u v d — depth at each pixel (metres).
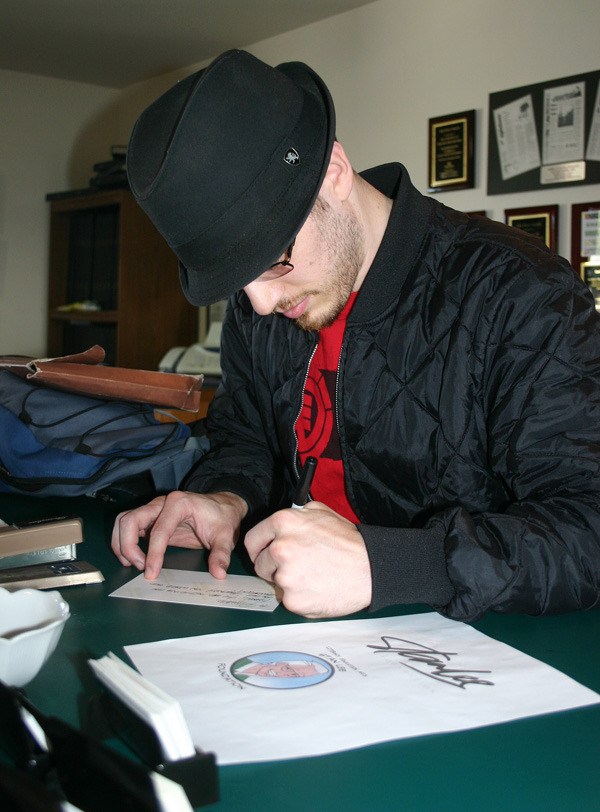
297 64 0.98
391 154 3.21
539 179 2.73
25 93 4.23
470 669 0.69
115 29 3.54
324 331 1.21
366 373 1.14
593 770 0.54
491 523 0.84
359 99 3.32
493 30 2.84
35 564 0.96
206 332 3.93
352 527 0.84
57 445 1.32
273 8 3.29
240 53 0.87
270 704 0.61
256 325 1.33
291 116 0.86
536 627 0.82
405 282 1.12
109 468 1.31
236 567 1.02
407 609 0.85
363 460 1.18
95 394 1.38
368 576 0.80
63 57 3.96
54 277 4.23
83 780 0.43
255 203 0.84
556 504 0.88
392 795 0.50
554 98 2.67
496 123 2.84
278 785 0.51
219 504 1.12
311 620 0.81
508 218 2.83
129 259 3.75
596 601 0.85
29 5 3.27
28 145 4.27
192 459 1.39
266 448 1.41
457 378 1.06
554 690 0.65
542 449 0.91
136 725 0.49
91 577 0.93
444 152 2.99
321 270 0.96
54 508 1.34
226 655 0.71
